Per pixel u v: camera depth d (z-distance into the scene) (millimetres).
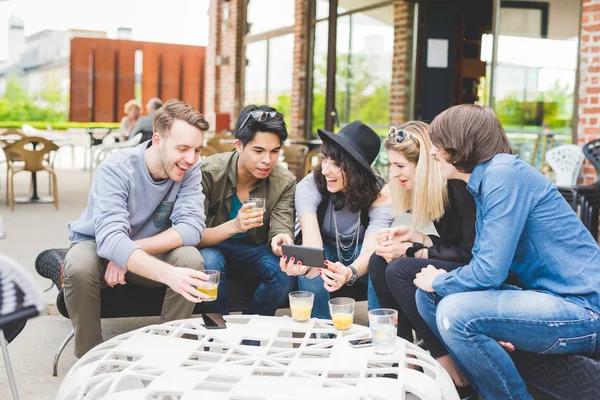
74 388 1771
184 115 2641
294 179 3189
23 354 3135
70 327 3539
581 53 5562
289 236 2998
